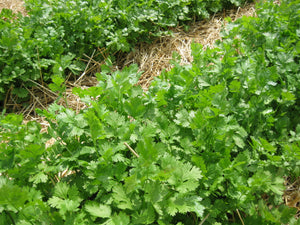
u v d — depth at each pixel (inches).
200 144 21.8
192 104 26.8
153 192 17.2
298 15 38.1
